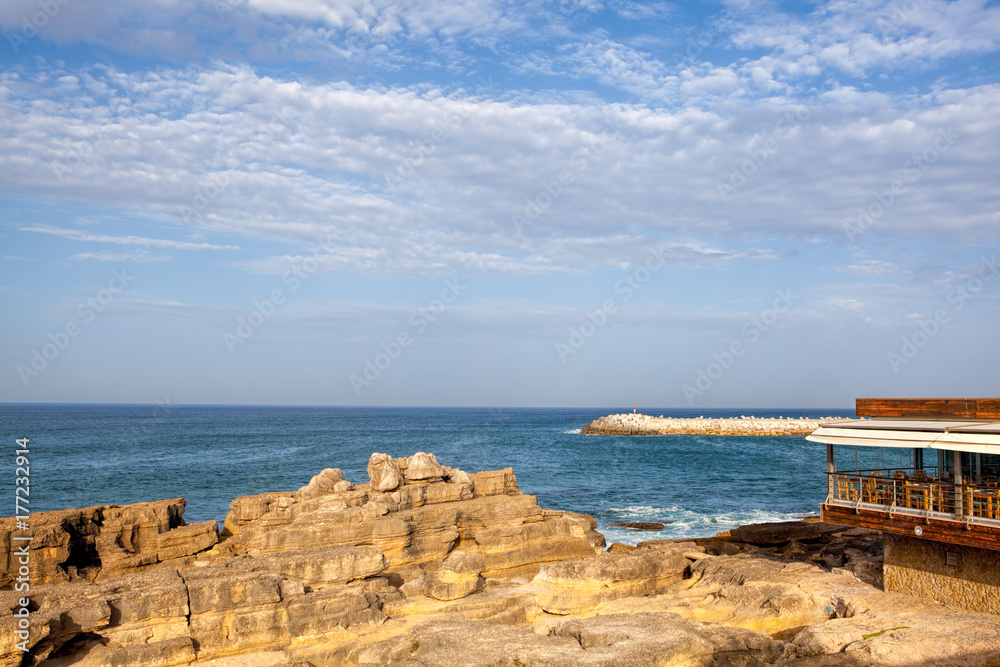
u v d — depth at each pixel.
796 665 14.53
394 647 16.36
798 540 28.98
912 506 18.34
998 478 18.16
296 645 17.78
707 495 51.62
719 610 19.00
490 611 19.77
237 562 20.08
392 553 23.78
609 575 20.94
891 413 21.14
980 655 14.35
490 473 28.77
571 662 13.84
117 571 22.39
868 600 18.48
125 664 15.95
